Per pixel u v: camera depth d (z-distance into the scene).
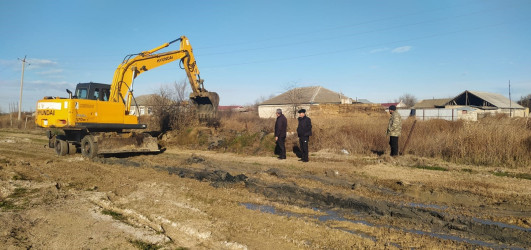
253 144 15.26
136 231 5.73
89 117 13.83
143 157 13.95
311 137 15.20
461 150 11.74
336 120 18.14
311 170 10.62
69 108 13.40
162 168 10.91
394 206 6.90
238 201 7.50
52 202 7.39
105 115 14.26
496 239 5.48
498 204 7.20
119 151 13.70
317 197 7.68
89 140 13.44
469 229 5.89
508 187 8.34
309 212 6.83
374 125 15.90
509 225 6.07
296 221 6.13
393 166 11.05
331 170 9.98
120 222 6.16
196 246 5.15
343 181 9.04
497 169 10.28
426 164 11.14
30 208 6.97
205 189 8.34
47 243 5.27
